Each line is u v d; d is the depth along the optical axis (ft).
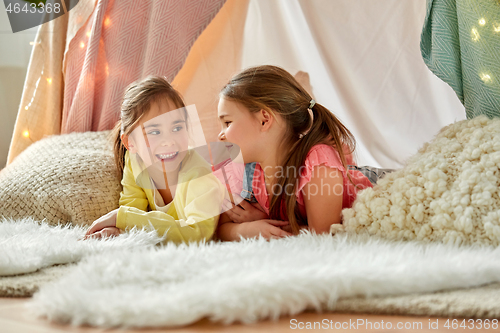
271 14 4.86
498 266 1.94
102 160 3.92
